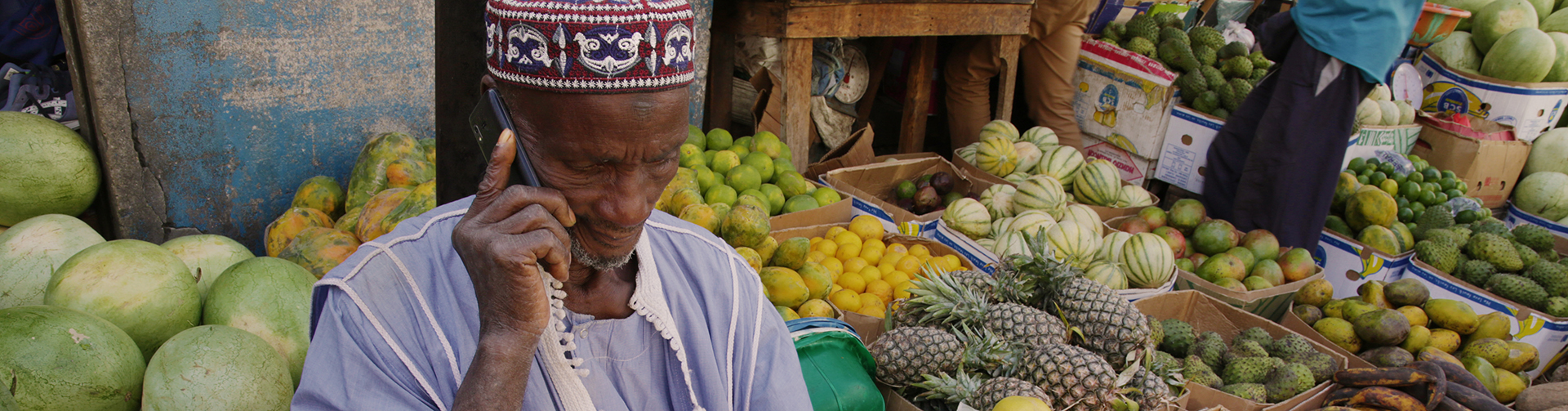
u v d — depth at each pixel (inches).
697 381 52.2
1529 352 156.9
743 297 55.6
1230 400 115.1
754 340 55.4
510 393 38.2
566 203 37.5
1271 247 180.9
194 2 129.1
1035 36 224.2
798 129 181.0
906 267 141.7
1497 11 269.0
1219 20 278.1
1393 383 122.4
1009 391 95.3
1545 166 257.1
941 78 256.7
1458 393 126.3
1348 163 237.8
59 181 121.4
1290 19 199.8
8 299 95.7
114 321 85.4
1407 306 166.7
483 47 74.0
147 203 134.0
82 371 75.5
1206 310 148.9
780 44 176.6
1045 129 221.3
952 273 124.2
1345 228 210.5
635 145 36.3
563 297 43.8
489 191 37.4
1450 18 263.4
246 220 145.6
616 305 48.8
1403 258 188.7
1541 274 181.0
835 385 86.8
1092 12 238.8
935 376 105.0
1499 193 254.1
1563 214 247.4
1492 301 170.6
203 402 77.6
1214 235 181.0
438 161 80.0
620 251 42.4
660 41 34.9
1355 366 133.8
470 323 44.9
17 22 157.6
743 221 126.9
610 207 39.0
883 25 182.9
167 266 91.3
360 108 153.6
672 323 49.8
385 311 43.4
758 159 166.6
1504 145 246.4
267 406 81.3
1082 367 97.5
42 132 121.0
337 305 43.1
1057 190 175.0
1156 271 157.6
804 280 126.2
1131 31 241.6
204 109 135.2
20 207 119.6
